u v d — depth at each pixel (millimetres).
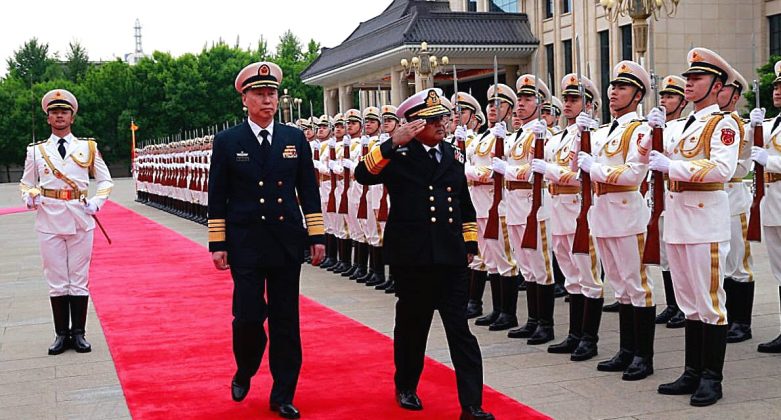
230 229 5945
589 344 7148
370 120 11539
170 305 9898
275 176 5930
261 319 5902
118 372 7008
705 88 6082
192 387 6492
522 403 5883
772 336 7754
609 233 6652
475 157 8828
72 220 7863
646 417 5551
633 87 6762
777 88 7504
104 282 11766
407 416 5660
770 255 7617
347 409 5844
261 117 6004
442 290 5598
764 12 28750
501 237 8406
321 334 8164
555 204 7473
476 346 5535
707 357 5910
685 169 5922
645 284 6594
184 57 67188
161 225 20984
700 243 5961
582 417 5562
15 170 65500
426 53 25672
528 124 8312
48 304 10562
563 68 32938
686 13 28422
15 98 61500
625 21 29344
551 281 7816
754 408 5684
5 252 16891
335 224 12492
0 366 7465
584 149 6793
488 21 34000
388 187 5828
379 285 10969
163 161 26719
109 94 66062
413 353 5809
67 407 6160
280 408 5746
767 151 7559
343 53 40500
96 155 8148
